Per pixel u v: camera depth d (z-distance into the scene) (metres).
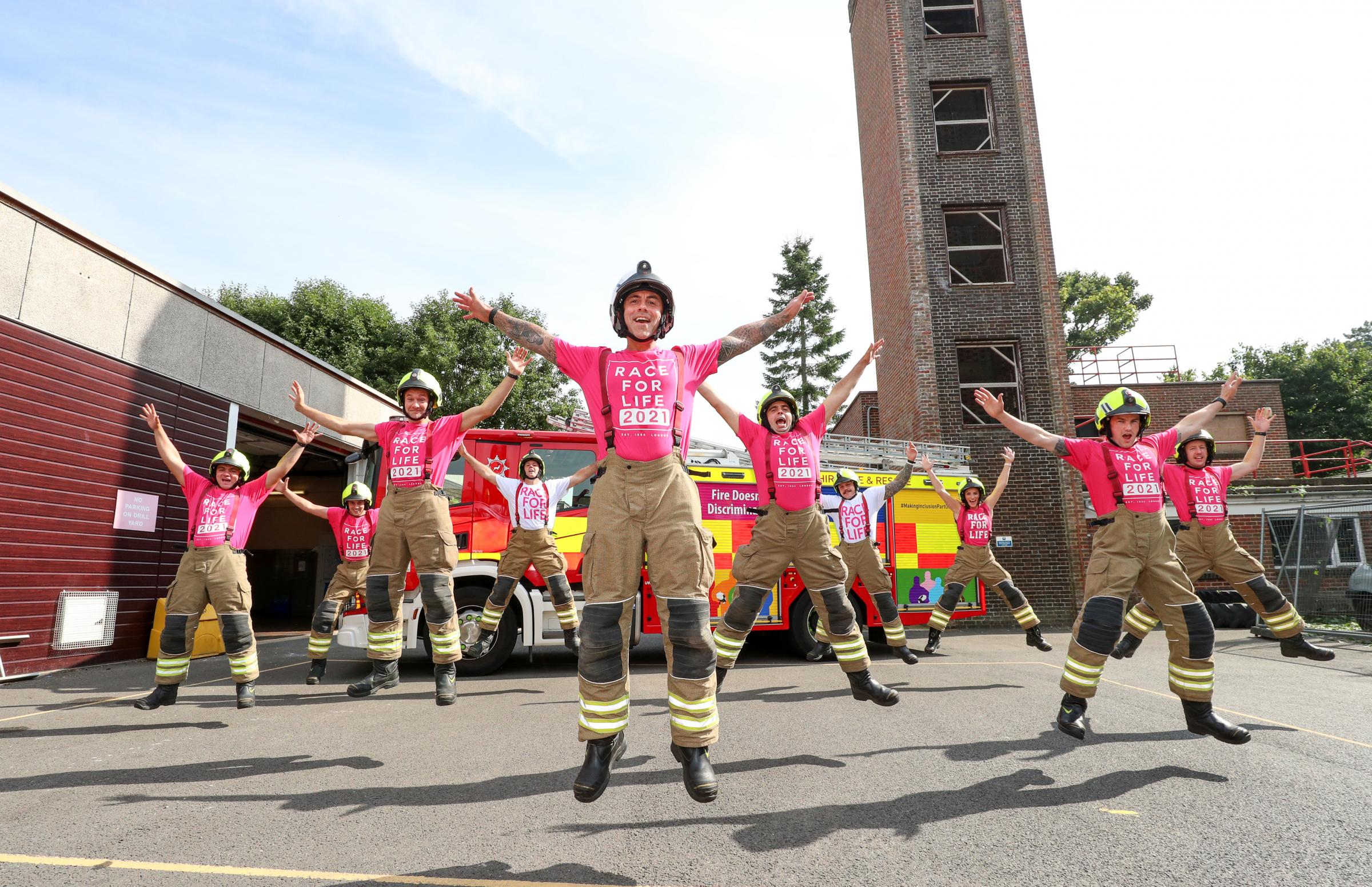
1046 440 4.25
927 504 9.49
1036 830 2.74
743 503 8.61
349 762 3.82
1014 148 16.11
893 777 3.46
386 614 4.86
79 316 8.26
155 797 3.24
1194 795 3.15
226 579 5.34
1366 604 10.66
